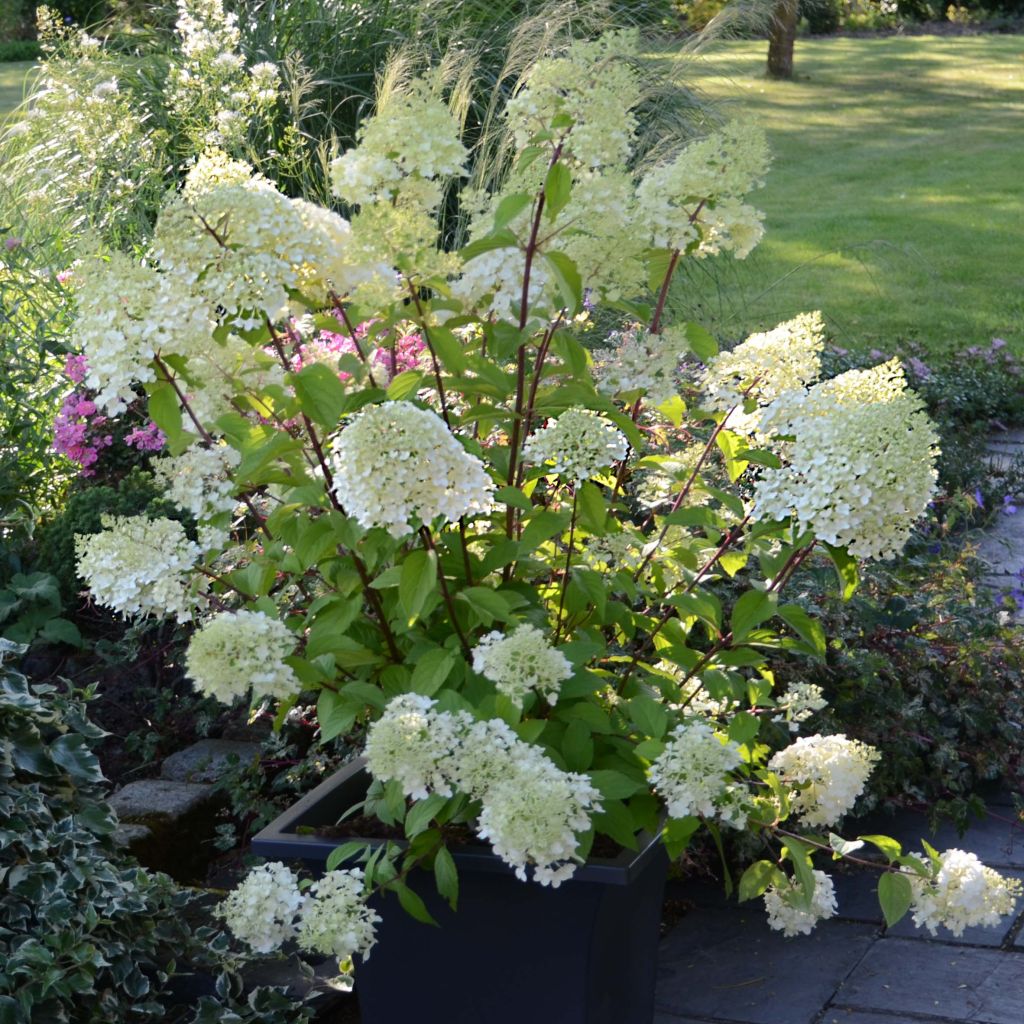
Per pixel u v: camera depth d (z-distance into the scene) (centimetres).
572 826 182
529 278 213
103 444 416
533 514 230
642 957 235
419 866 215
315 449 211
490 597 208
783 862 302
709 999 266
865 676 319
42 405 450
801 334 235
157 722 362
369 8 664
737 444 241
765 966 275
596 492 217
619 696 234
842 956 277
